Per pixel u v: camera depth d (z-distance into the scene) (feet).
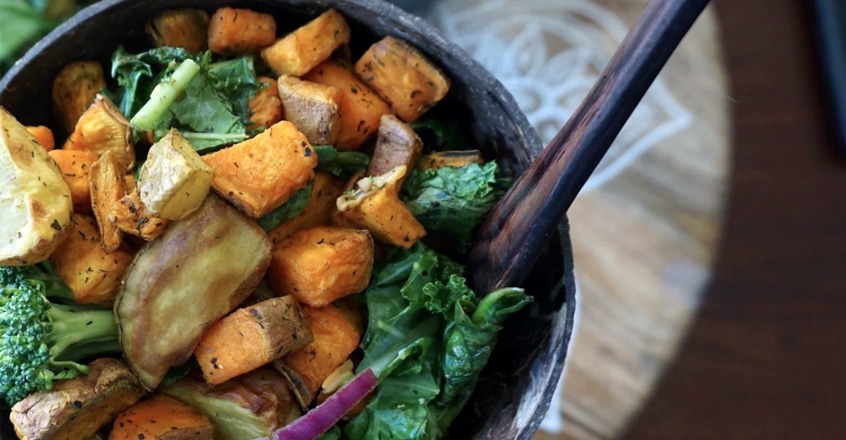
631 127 1.27
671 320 1.24
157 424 0.91
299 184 0.94
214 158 0.92
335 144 1.00
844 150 1.26
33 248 0.88
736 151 1.27
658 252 1.25
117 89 0.99
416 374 0.98
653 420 1.22
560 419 1.21
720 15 1.28
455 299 0.97
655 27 0.82
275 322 0.91
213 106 0.96
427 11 1.28
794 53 1.28
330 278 0.94
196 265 0.90
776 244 1.25
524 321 1.01
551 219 0.90
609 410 1.22
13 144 0.90
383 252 1.00
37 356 0.89
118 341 0.93
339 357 0.96
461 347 0.97
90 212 0.95
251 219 0.92
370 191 0.95
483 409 1.02
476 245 0.99
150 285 0.90
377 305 0.98
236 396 0.93
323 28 0.97
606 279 1.24
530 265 0.93
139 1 0.94
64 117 0.99
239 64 0.98
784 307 1.24
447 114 1.03
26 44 1.13
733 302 1.24
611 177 1.26
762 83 1.27
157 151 0.89
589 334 1.23
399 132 0.97
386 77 0.99
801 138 1.27
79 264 0.92
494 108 0.98
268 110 0.97
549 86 1.27
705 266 1.25
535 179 0.91
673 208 1.25
